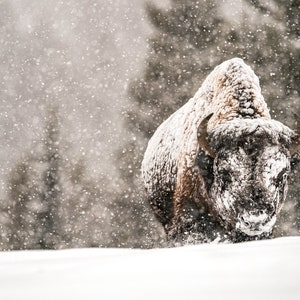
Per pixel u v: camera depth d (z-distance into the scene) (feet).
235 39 204.95
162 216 81.25
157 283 21.62
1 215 180.96
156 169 80.33
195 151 67.56
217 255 28.25
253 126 60.03
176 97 190.08
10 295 19.74
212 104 68.59
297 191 133.59
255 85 68.44
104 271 24.86
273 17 201.67
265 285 20.53
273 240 36.83
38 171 195.62
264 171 58.23
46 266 27.09
